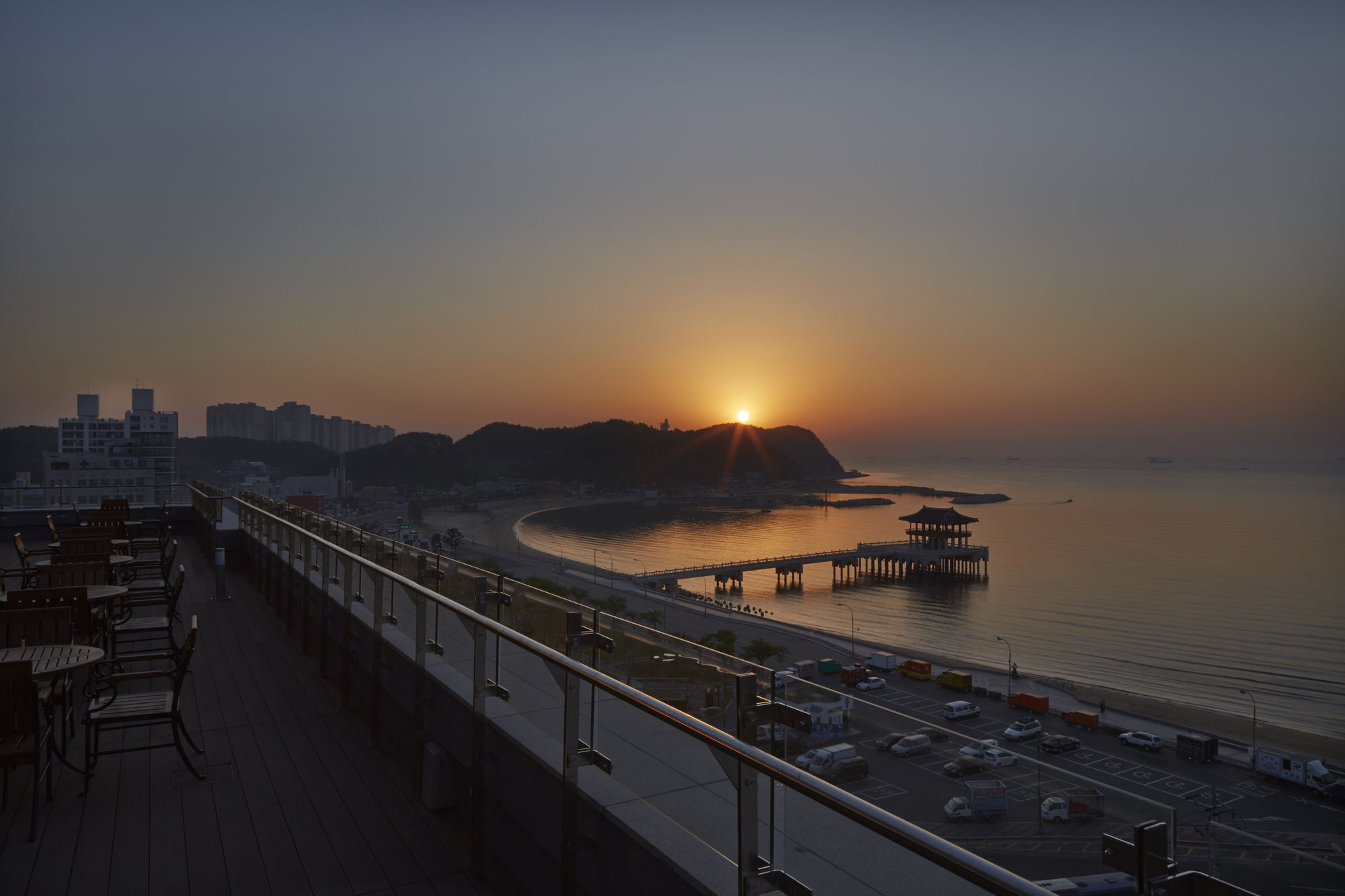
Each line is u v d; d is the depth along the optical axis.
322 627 6.32
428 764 3.92
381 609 4.84
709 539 187.88
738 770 1.81
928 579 138.00
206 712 5.45
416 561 5.19
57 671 3.74
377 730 4.80
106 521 11.33
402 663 4.50
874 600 116.31
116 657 5.41
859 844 1.46
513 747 3.05
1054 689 28.09
